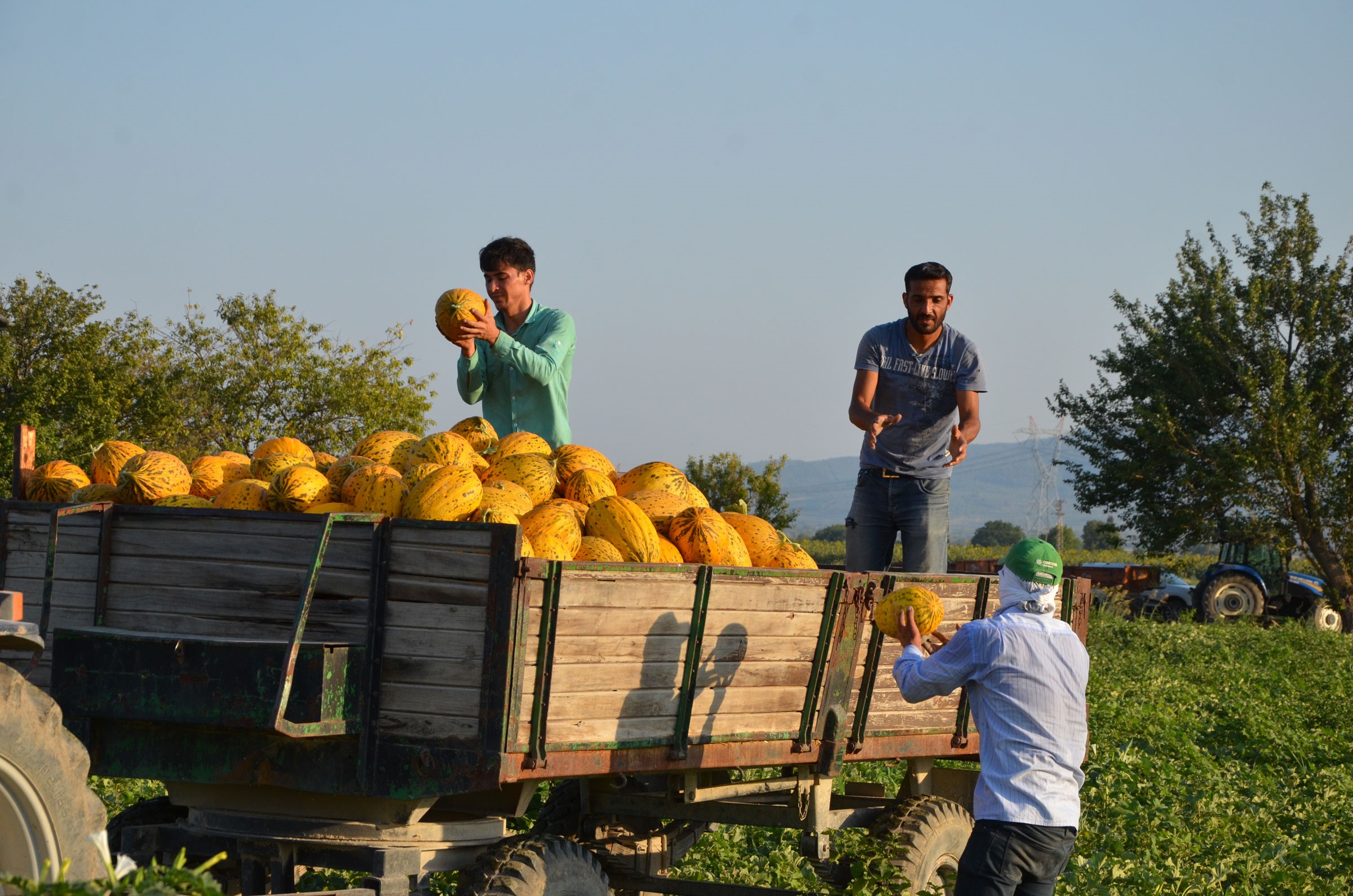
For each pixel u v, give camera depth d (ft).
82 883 11.03
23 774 14.32
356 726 17.37
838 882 26.27
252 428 152.87
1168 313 162.81
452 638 17.17
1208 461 151.94
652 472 25.55
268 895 18.80
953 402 34.12
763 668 21.47
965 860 20.51
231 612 18.80
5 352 137.28
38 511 20.26
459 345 28.55
